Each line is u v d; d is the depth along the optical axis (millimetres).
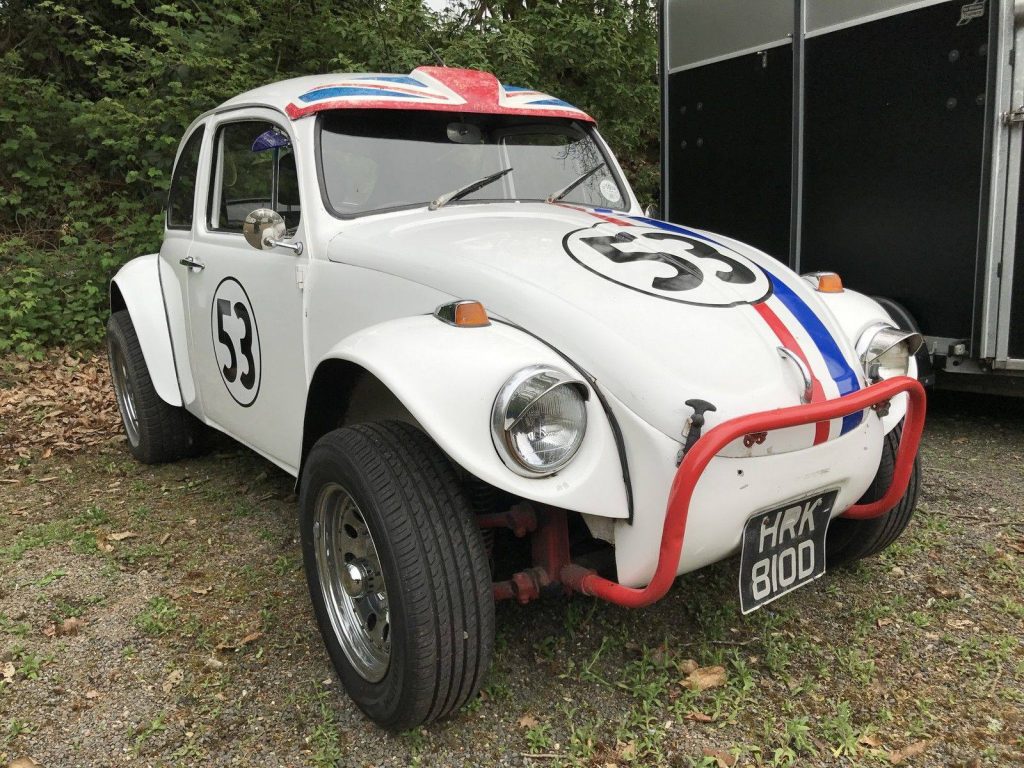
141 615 2992
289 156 3125
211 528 3764
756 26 5418
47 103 8609
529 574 2316
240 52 8703
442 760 2242
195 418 4527
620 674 2578
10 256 7770
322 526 2479
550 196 3359
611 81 10195
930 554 3309
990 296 4355
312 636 2848
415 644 2078
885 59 4684
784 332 2365
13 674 2662
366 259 2748
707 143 5914
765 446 2143
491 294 2385
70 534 3682
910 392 2369
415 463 2172
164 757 2285
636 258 2572
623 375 2111
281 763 2248
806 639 2754
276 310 3174
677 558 1988
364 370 2545
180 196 4273
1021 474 4152
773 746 2271
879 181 4812
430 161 3209
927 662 2625
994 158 4242
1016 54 4121
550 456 2014
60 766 2258
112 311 4902
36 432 5305
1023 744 2254
